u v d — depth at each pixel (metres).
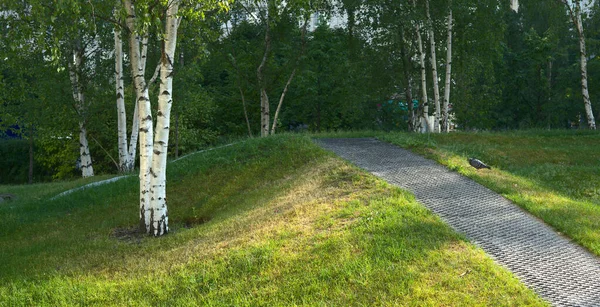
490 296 6.46
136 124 20.45
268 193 12.30
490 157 15.70
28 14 11.24
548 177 13.89
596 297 6.48
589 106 23.19
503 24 23.22
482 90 30.98
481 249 7.83
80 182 17.67
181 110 26.34
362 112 31.41
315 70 30.56
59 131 24.61
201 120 32.91
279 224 9.49
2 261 9.98
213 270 8.00
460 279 6.82
